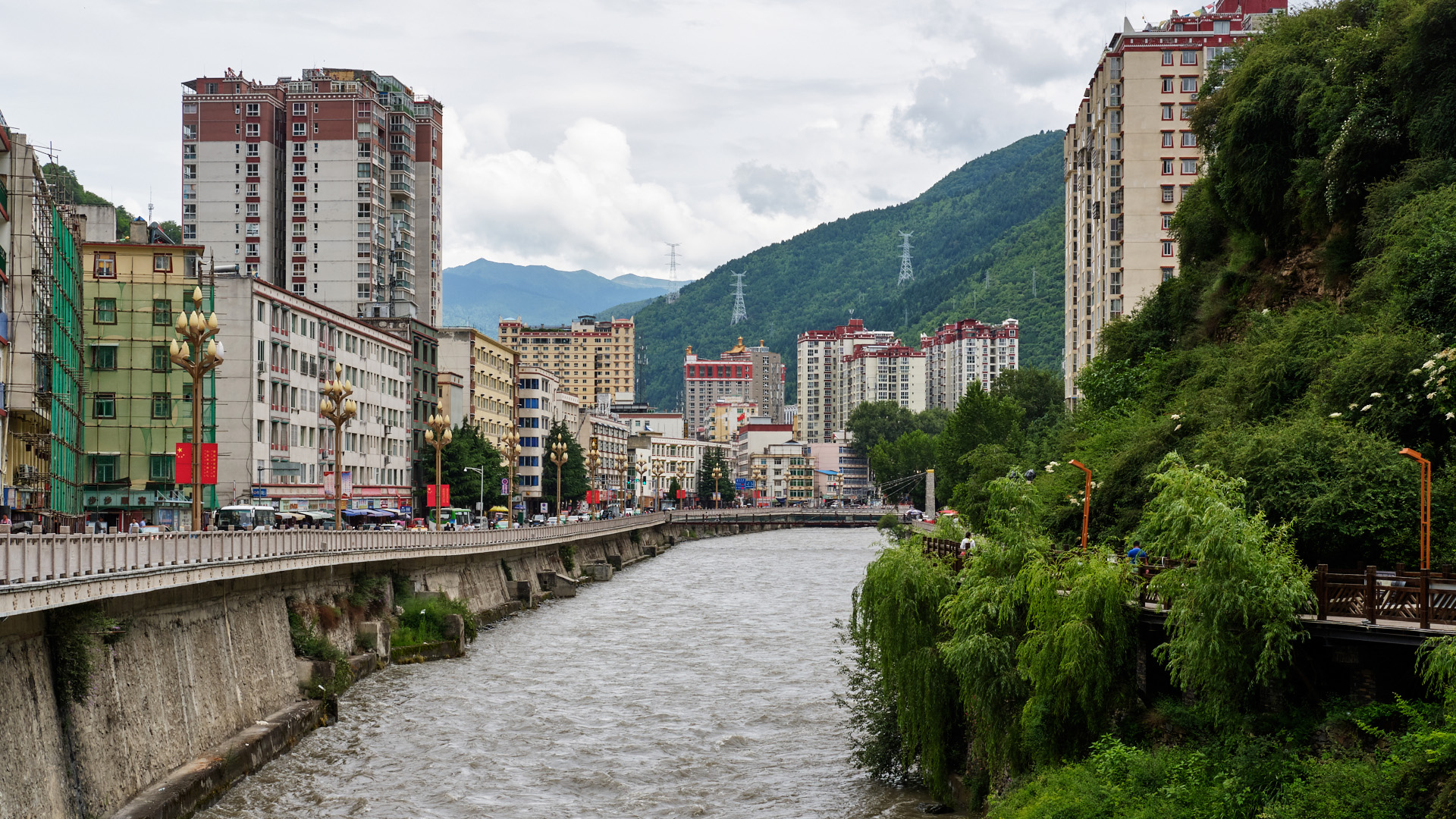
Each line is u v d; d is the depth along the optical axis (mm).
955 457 160875
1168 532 31578
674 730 53250
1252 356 55406
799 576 135750
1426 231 49531
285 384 110375
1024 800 32156
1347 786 25781
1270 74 67688
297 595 59594
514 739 51312
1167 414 58688
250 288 101188
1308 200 63375
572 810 41719
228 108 192750
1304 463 39969
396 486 141250
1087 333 134875
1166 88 119812
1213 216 80375
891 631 40031
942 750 39219
